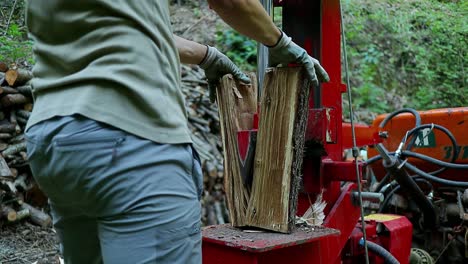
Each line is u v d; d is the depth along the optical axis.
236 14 1.57
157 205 1.29
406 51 8.72
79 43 1.33
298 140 1.97
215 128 5.77
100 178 1.26
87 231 1.46
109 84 1.28
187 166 1.38
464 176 3.12
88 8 1.32
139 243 1.28
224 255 1.91
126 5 1.32
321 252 2.16
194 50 2.15
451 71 8.31
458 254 3.10
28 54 5.02
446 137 3.10
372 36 8.82
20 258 3.62
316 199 2.25
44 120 1.32
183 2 9.16
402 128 3.26
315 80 1.93
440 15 8.48
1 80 4.31
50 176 1.33
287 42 1.83
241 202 2.12
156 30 1.37
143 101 1.29
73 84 1.31
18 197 4.10
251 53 7.95
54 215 1.48
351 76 8.31
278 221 2.00
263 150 2.04
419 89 8.38
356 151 2.09
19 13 6.12
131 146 1.27
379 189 3.23
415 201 2.93
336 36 2.33
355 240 2.48
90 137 1.25
